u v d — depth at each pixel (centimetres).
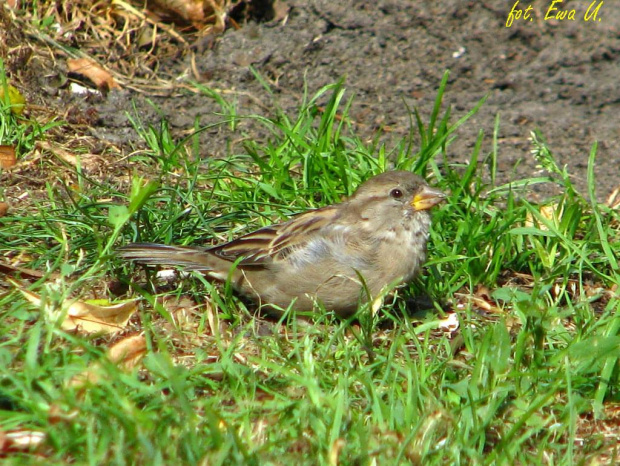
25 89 1323
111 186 1161
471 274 1020
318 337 890
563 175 1180
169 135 1256
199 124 1344
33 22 1420
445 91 1521
